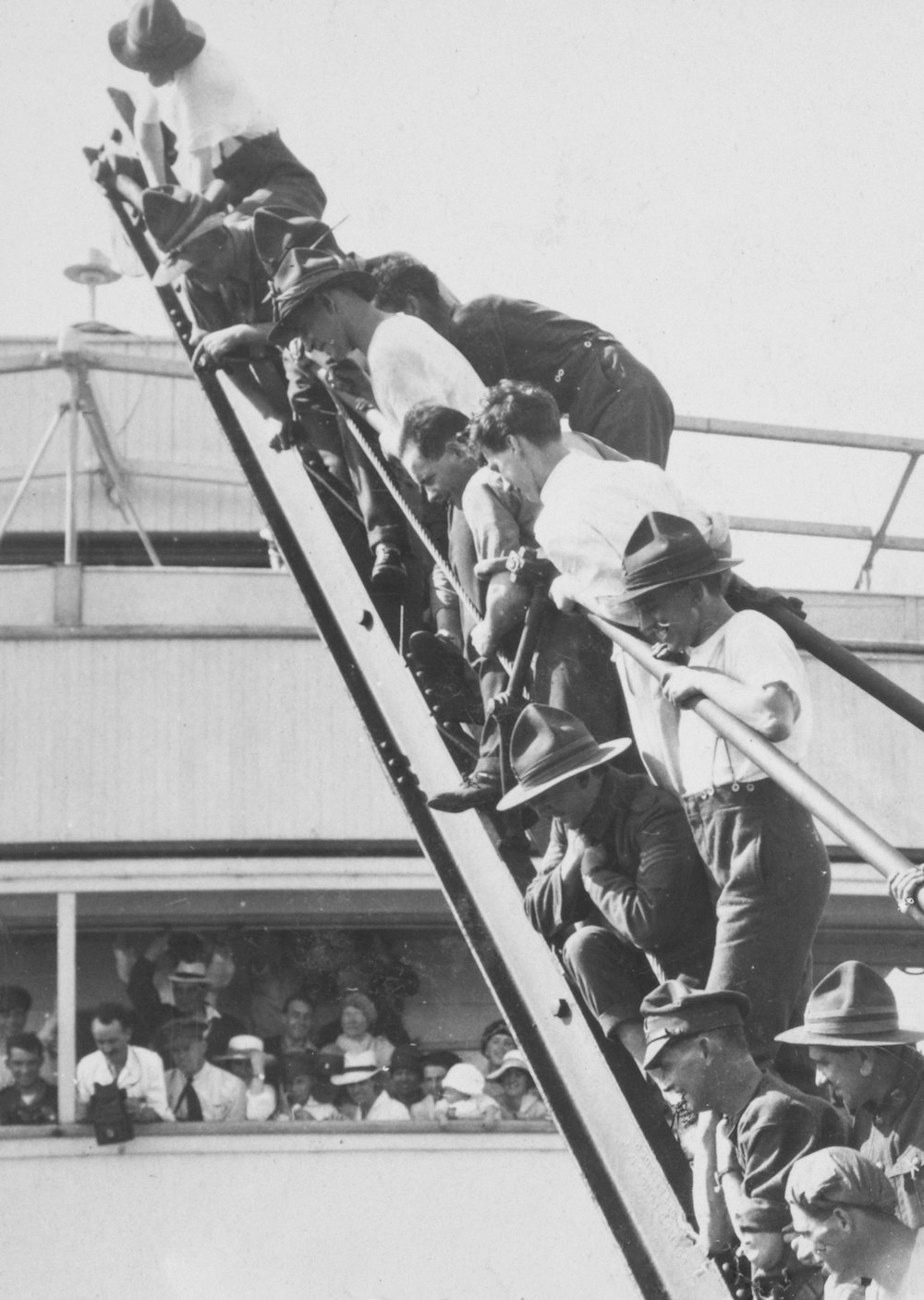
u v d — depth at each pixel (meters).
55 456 21.17
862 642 16.31
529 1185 15.05
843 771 16.27
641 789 5.87
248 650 16.44
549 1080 6.45
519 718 5.97
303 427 8.64
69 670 16.44
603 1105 6.18
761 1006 5.49
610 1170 6.12
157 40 9.99
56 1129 15.16
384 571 7.99
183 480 21.23
